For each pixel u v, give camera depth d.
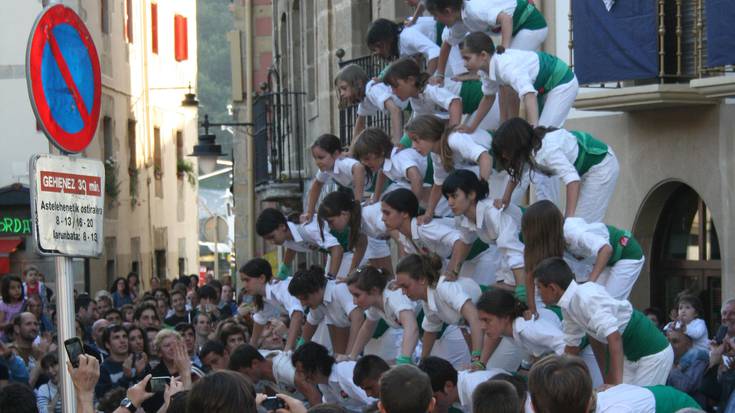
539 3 29.17
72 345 12.62
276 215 24.02
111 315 30.97
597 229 17.02
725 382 20.38
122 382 23.58
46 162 13.19
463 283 19.11
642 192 27.48
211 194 108.12
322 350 21.06
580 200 18.23
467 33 21.73
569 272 15.54
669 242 27.78
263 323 25.67
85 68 13.84
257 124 56.62
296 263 52.34
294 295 22.53
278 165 50.91
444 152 19.64
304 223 23.94
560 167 17.53
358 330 21.97
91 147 63.19
